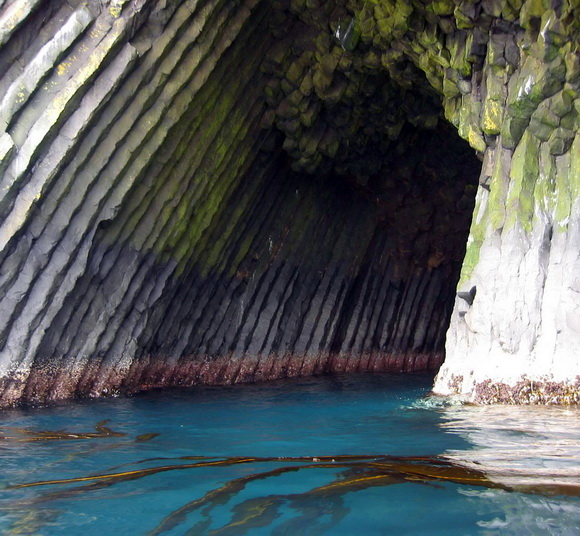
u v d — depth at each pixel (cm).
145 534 306
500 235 749
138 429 616
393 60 980
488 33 792
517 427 543
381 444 499
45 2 705
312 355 1341
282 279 1269
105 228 831
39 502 356
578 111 699
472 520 311
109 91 735
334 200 1369
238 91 979
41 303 748
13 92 681
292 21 995
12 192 696
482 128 818
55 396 809
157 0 771
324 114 1130
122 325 908
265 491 367
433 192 1433
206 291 1112
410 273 1520
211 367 1152
